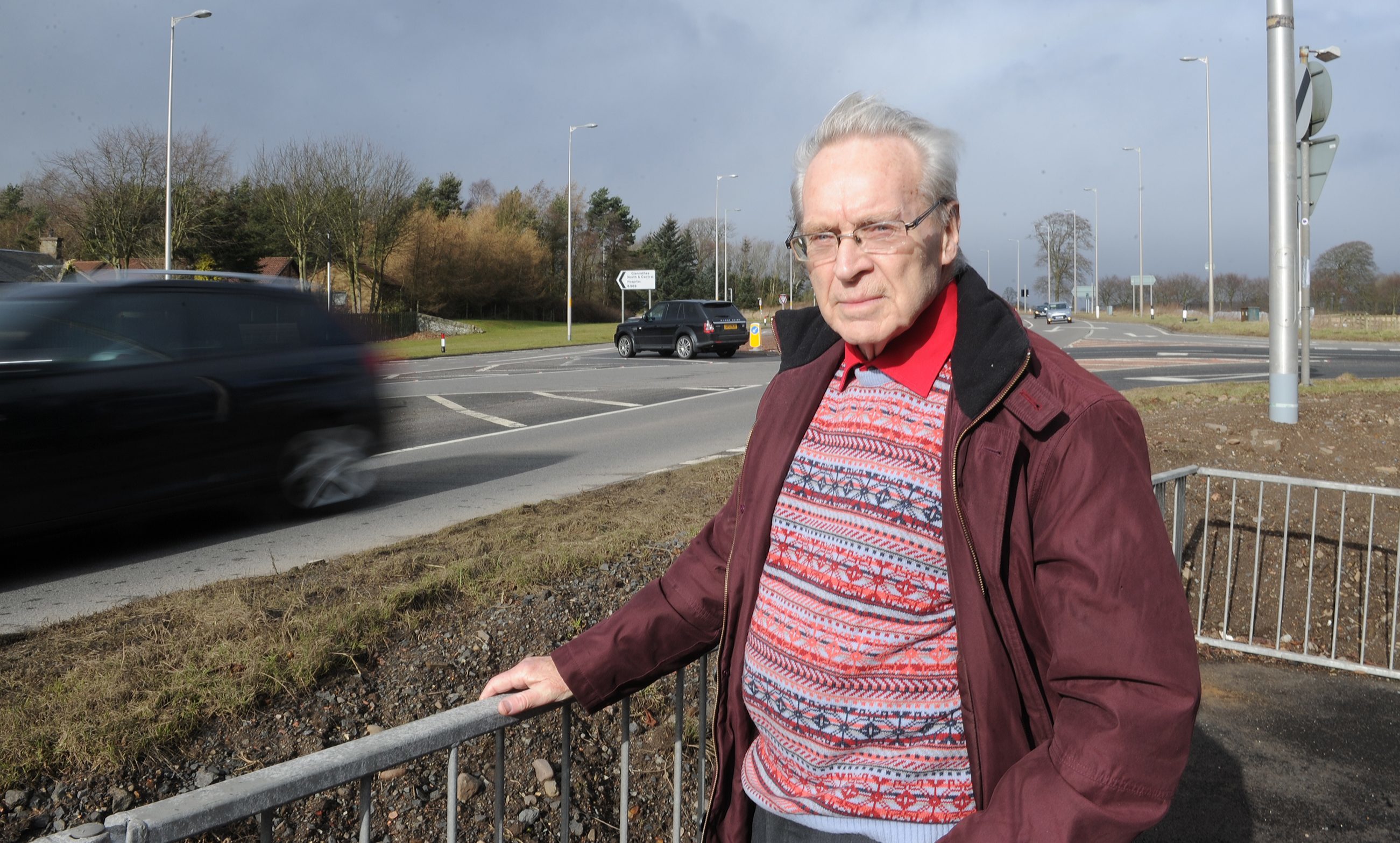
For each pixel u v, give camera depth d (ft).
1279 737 11.60
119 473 17.67
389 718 10.08
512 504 22.65
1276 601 16.51
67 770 8.57
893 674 4.61
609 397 48.49
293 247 157.58
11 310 16.90
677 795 6.66
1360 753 11.19
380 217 154.20
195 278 19.80
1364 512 17.95
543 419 39.63
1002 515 4.28
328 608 11.98
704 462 25.88
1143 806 3.82
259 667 10.11
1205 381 48.93
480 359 87.71
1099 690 3.93
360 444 22.41
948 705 4.58
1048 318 205.77
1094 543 4.03
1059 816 3.84
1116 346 89.92
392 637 11.41
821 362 5.19
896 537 4.55
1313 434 21.74
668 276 257.34
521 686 5.43
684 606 5.66
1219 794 10.30
